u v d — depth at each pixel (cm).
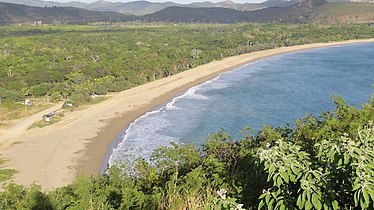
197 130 4222
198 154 1138
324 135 877
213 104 5431
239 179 783
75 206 1011
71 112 5228
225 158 995
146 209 818
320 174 513
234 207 514
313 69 8212
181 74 8138
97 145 3856
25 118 4962
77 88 6266
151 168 1131
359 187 462
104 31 17825
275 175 526
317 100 5403
